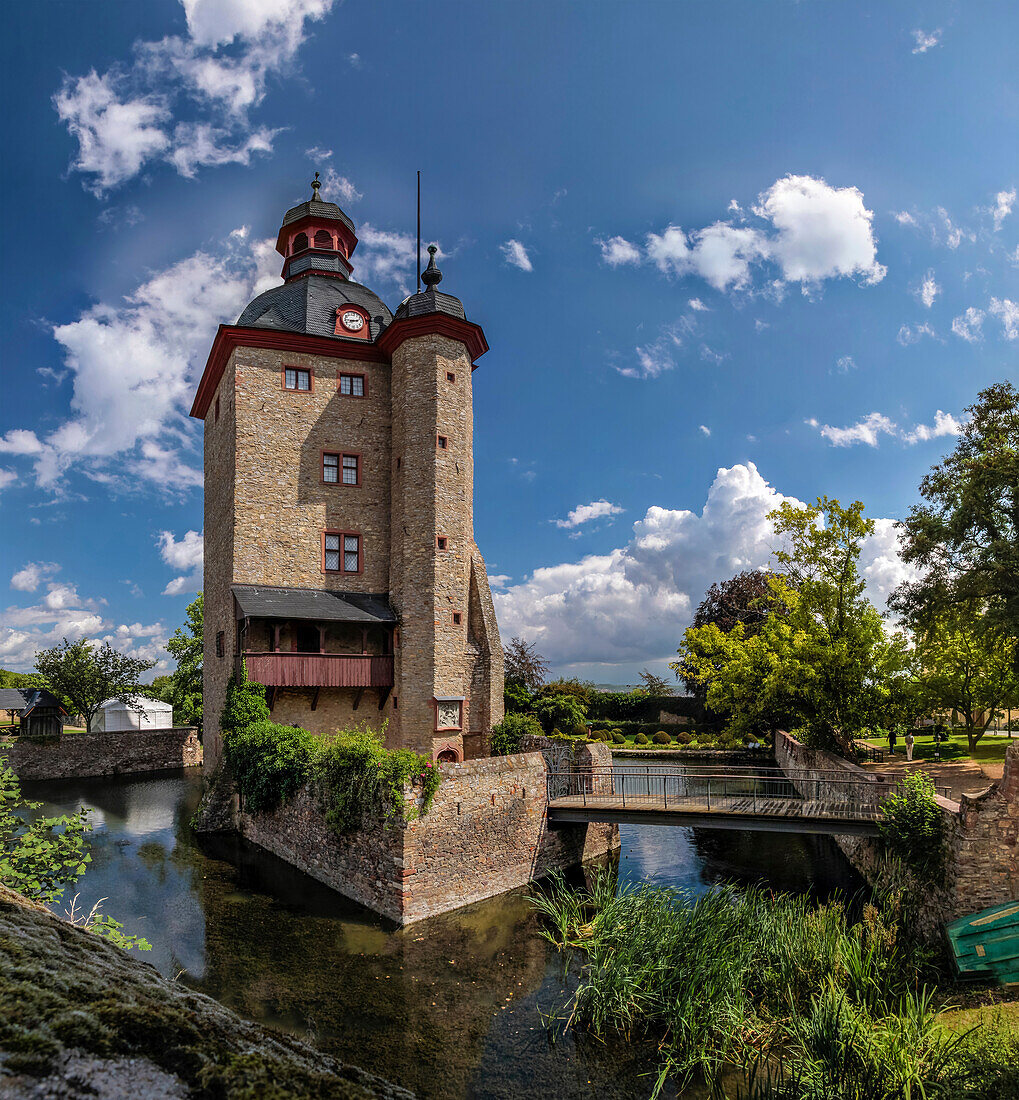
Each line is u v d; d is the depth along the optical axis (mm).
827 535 27547
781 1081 9938
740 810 18781
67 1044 1707
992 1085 8805
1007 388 23219
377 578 30078
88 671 44781
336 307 31391
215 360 31062
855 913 17062
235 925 16203
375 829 17328
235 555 28094
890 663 26422
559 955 14758
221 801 25828
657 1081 10258
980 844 13953
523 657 47688
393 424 30141
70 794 33594
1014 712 46250
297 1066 2127
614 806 20438
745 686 29781
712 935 12922
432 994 12977
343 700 28281
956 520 22469
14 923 2795
